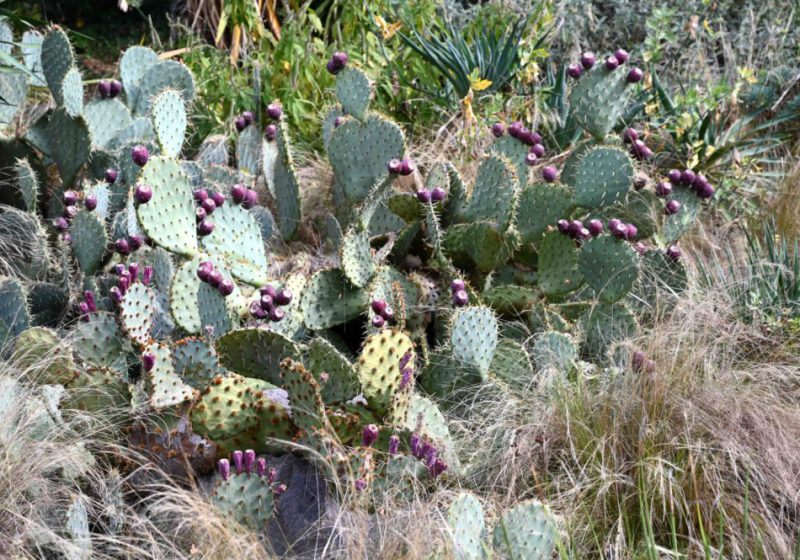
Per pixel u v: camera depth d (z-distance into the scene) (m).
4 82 4.52
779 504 2.96
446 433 2.99
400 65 5.45
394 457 2.70
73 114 4.00
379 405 2.84
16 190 4.30
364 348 2.82
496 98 4.86
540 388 3.24
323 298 3.46
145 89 4.58
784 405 3.22
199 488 2.85
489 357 3.21
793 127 5.40
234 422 2.80
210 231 3.40
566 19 5.83
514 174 3.57
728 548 2.83
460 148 4.68
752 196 4.75
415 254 3.94
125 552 2.64
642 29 5.98
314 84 5.27
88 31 7.23
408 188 4.31
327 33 5.93
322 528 2.70
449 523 2.54
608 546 2.82
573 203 3.70
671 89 5.61
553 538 2.58
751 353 3.60
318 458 2.75
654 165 4.85
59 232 3.66
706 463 2.96
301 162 4.87
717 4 5.87
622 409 3.11
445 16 5.74
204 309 3.16
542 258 3.59
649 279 3.74
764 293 3.78
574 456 3.00
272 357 2.98
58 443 2.87
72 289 3.67
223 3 5.51
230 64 5.52
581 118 4.00
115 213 3.94
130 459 2.91
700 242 4.35
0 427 2.82
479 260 3.70
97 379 2.98
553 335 3.37
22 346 3.08
